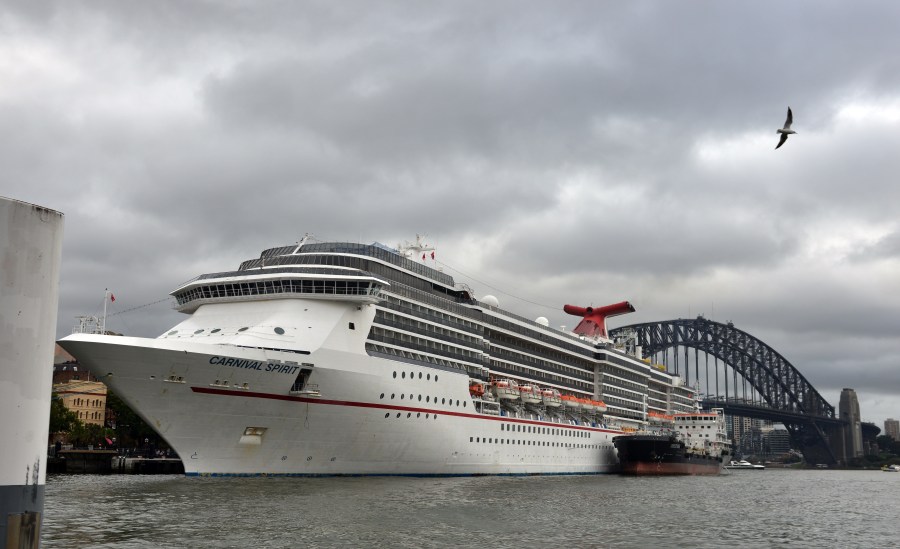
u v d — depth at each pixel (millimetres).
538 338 109750
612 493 79438
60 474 96188
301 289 70062
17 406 14719
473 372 90438
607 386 128750
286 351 65500
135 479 78312
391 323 76875
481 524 49031
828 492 104312
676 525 54531
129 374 59844
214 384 62062
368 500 57094
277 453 67812
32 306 15016
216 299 72750
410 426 76312
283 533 41750
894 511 74000
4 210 14656
